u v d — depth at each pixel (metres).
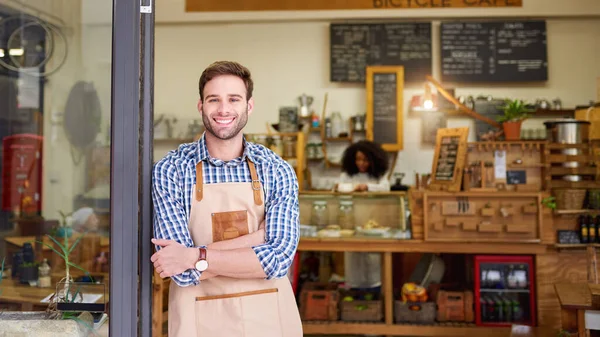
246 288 1.76
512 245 4.11
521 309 4.19
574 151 4.26
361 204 4.49
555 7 6.37
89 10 2.21
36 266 2.34
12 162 2.48
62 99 2.40
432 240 4.10
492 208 4.09
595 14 6.34
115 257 1.79
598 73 6.48
